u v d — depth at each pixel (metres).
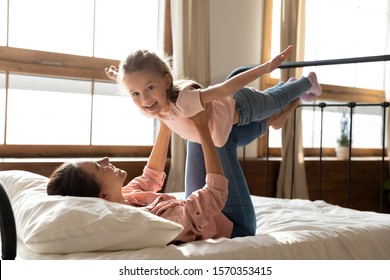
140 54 1.45
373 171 3.94
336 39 4.22
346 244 1.49
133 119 3.02
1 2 2.55
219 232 1.52
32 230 1.16
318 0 4.07
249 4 3.39
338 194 3.69
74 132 2.81
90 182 1.36
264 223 1.80
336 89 4.12
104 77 2.85
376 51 4.55
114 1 2.93
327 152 4.09
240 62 3.34
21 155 2.59
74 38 2.80
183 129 1.54
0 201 1.04
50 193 1.38
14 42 2.60
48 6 2.70
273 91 1.77
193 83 1.52
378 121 4.47
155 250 1.16
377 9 4.54
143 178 1.71
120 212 1.18
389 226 1.67
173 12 2.89
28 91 2.65
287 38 3.47
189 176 1.66
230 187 1.57
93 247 1.15
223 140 1.54
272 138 3.73
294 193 3.38
